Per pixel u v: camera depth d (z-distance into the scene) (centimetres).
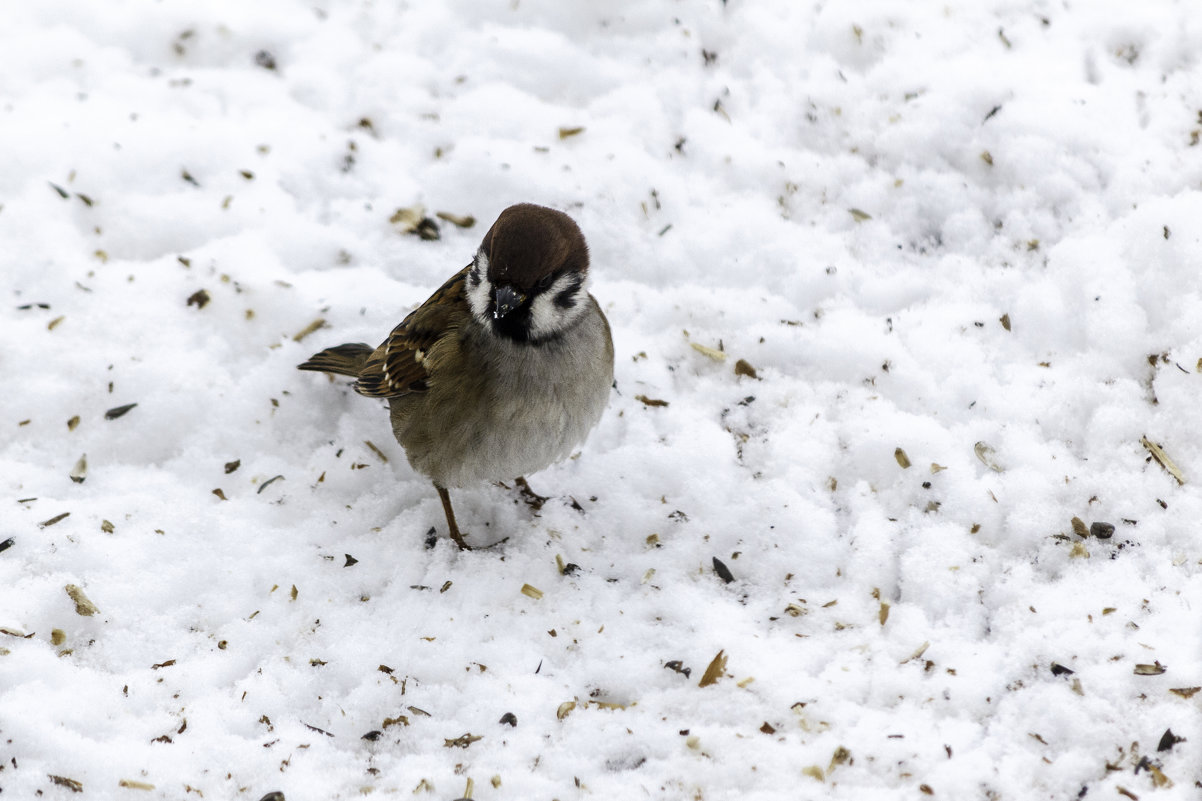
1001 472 972
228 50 1441
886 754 765
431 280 1208
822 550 941
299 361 1121
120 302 1145
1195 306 1021
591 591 930
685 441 1045
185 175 1279
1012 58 1313
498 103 1356
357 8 1477
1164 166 1173
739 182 1271
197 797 761
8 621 877
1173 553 882
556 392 891
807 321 1139
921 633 856
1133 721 765
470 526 1018
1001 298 1112
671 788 761
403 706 837
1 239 1196
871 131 1289
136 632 888
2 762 768
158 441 1070
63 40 1431
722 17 1405
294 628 898
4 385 1077
